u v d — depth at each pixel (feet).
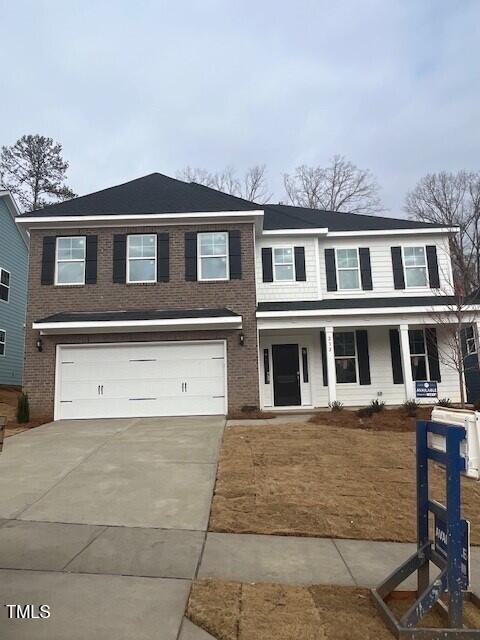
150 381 47.60
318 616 12.84
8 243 77.30
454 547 12.30
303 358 54.13
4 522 19.69
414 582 15.65
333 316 48.75
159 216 49.55
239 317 46.42
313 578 15.60
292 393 53.47
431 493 24.70
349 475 26.48
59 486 24.39
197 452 30.81
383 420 40.60
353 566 16.62
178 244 50.26
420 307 48.29
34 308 49.03
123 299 49.34
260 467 27.53
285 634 11.91
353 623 12.57
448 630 11.85
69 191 140.15
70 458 29.78
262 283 55.11
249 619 12.52
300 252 55.77
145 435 36.50
